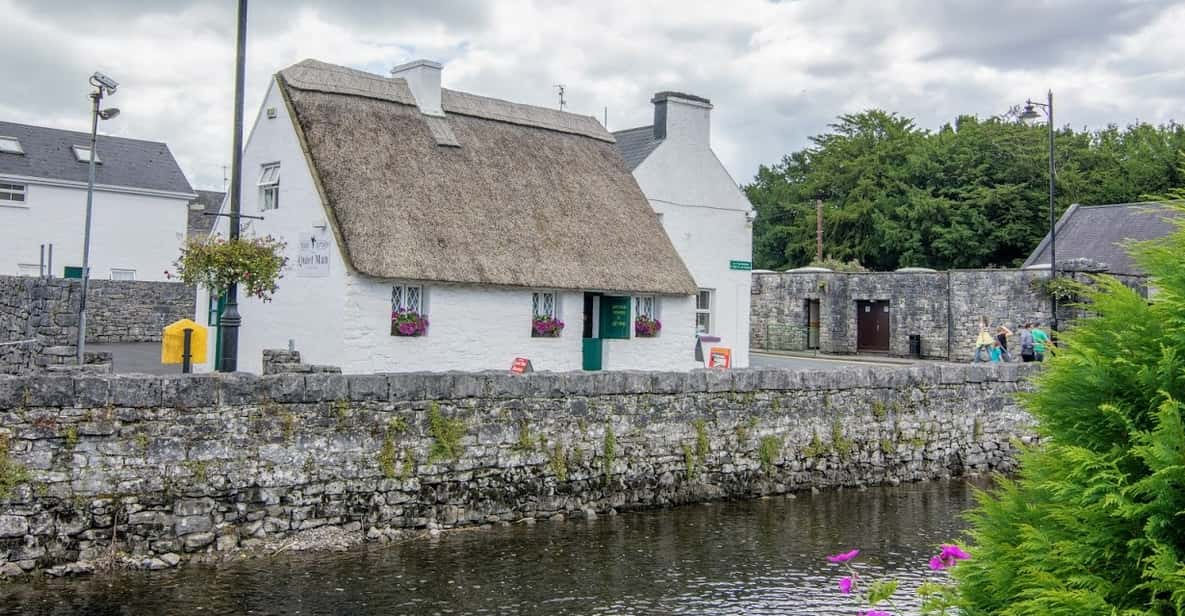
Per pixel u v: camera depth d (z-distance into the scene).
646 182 24.92
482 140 21.33
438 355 18.45
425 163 19.58
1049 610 4.57
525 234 19.95
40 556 10.27
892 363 30.03
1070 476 4.94
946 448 18.39
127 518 10.74
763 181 71.19
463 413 13.11
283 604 9.65
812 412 16.69
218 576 10.55
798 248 57.66
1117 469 4.68
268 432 11.65
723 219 26.91
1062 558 4.74
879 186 55.25
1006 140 50.06
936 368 18.39
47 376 10.45
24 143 37.59
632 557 11.84
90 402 10.62
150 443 10.91
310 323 18.11
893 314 33.66
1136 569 4.62
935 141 54.41
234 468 11.40
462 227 19.00
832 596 10.30
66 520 10.42
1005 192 47.44
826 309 34.62
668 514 14.39
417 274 17.67
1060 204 47.12
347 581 10.52
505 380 13.48
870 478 17.30
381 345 17.75
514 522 13.44
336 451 12.09
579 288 20.03
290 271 18.69
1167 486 4.47
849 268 40.72
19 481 10.20
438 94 21.14
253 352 19.62
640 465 14.70
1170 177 46.47
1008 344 29.62
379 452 12.40
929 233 49.94
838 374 17.05
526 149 22.05
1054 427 5.20
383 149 19.12
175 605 9.51
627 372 14.72
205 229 48.78
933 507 15.35
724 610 9.78
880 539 13.10
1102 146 52.00
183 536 11.05
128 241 38.75
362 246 17.38
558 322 20.25
